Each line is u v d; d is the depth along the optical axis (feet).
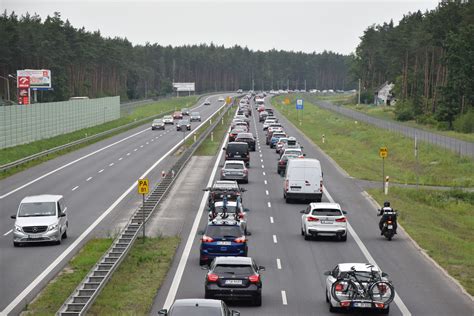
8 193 263.29
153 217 215.31
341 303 112.47
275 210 234.58
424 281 141.38
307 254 167.84
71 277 140.87
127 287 129.29
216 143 473.26
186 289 130.31
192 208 231.71
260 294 119.44
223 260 120.78
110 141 491.31
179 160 342.03
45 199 184.44
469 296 128.47
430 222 230.68
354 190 284.41
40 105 476.13
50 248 172.76
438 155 410.72
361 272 114.62
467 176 355.15
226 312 87.45
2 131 403.34
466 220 254.68
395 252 172.04
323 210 184.96
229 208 190.08
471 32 646.33
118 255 153.69
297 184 244.01
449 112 638.53
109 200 247.29
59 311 104.53
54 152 396.78
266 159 394.73
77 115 572.92
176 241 178.70
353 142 524.93
